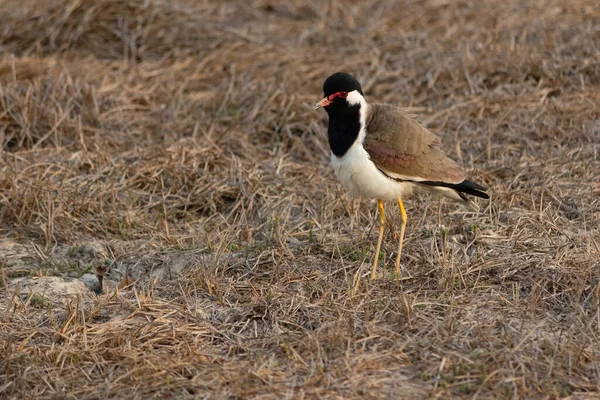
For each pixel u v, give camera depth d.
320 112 18.19
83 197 14.88
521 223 13.45
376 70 20.09
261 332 10.97
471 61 19.58
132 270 13.20
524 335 10.37
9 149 17.11
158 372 9.91
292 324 11.02
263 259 12.84
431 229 13.45
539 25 21.19
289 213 14.45
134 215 14.74
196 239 13.98
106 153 16.45
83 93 18.36
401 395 9.41
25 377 9.90
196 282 12.21
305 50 21.31
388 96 18.98
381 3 23.97
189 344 10.66
